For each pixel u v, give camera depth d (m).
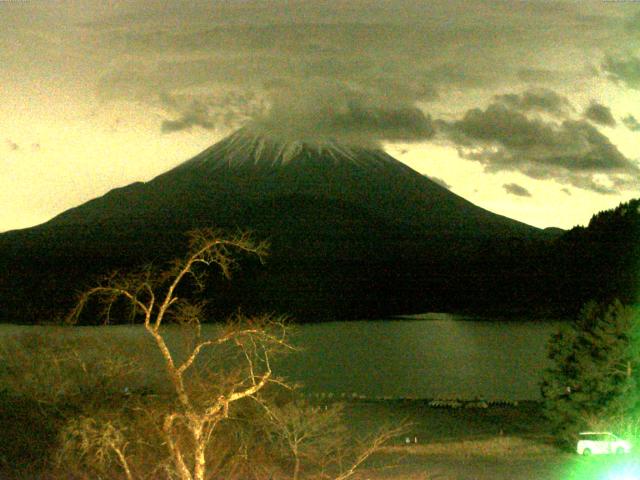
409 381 74.56
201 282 13.56
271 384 27.05
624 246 149.25
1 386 27.28
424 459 32.59
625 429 37.91
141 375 23.44
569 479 28.78
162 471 17.56
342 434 34.06
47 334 27.30
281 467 24.12
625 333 40.06
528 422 48.34
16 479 21.98
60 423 23.41
